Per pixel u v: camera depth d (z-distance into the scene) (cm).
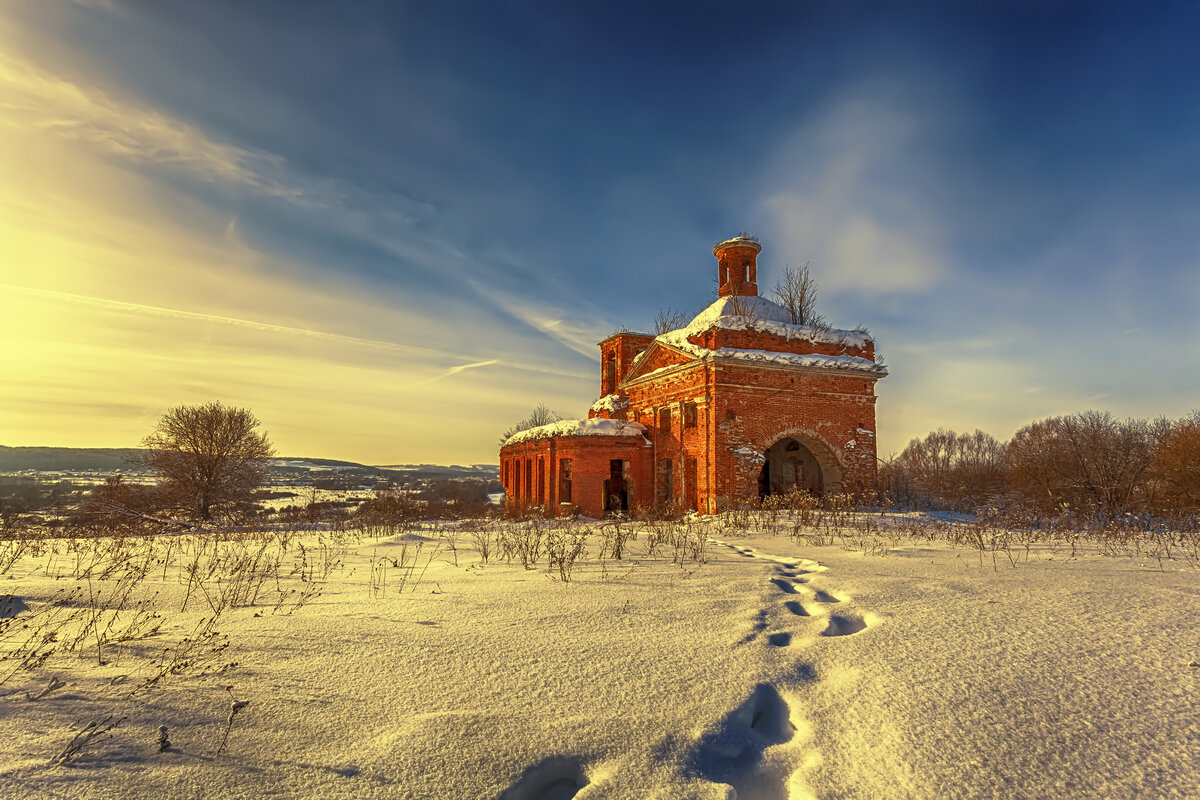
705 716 334
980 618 509
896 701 351
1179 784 273
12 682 359
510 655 416
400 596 601
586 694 356
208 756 280
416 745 293
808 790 276
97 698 337
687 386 2428
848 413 2409
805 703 358
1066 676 384
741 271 2822
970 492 3881
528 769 281
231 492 3159
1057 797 265
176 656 405
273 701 337
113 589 654
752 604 566
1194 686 369
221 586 675
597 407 3416
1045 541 1133
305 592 628
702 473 2300
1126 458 2670
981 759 292
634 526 1570
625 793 266
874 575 715
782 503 2117
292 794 255
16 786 249
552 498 2744
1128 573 718
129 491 2834
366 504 3070
